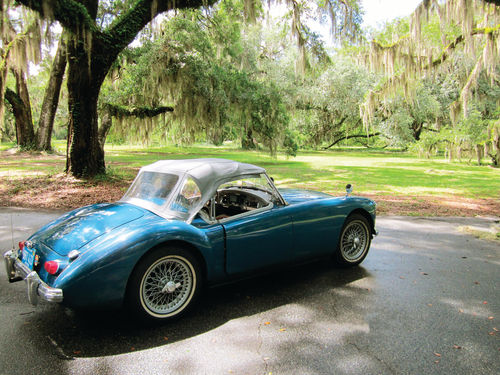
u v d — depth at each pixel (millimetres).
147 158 23281
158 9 11312
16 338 2779
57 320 3092
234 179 3607
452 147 23453
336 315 3236
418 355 2607
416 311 3322
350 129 44188
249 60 20547
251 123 18891
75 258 2762
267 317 3197
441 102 30422
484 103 24016
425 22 11609
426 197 10469
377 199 10023
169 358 2547
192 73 14367
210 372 2383
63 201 8938
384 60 14305
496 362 2531
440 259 4926
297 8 13039
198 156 25844
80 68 10984
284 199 4188
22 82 25484
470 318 3193
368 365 2479
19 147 25531
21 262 3227
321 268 4543
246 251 3529
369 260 4879
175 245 3125
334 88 33969
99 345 2707
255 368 2434
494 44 11461
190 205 3365
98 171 12406
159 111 15539
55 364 2445
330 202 4250
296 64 13688
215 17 16016
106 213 3459
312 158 29766
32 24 12781
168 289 3037
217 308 3381
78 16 9078
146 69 14453
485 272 4410
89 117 11758
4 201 8898
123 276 2785
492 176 16453
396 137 30250
